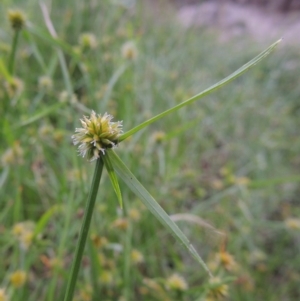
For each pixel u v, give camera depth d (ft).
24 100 0.57
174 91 0.79
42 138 0.50
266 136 0.83
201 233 0.55
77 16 0.80
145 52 0.91
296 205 0.73
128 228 0.43
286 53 1.20
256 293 0.53
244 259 0.55
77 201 0.40
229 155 0.80
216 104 0.88
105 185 0.49
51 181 0.52
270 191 0.66
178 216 0.39
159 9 1.26
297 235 0.60
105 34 0.77
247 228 0.55
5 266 0.45
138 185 0.18
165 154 0.65
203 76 0.98
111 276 0.40
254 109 0.90
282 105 0.99
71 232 0.40
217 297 0.33
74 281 0.20
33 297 0.40
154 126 0.74
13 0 0.81
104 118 0.19
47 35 0.45
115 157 0.18
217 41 1.30
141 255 0.43
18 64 0.66
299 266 0.57
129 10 1.02
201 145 0.78
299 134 0.94
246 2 1.82
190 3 1.72
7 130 0.43
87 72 0.54
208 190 0.68
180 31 1.17
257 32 1.63
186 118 0.76
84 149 0.19
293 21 1.55
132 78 0.70
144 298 0.45
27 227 0.43
